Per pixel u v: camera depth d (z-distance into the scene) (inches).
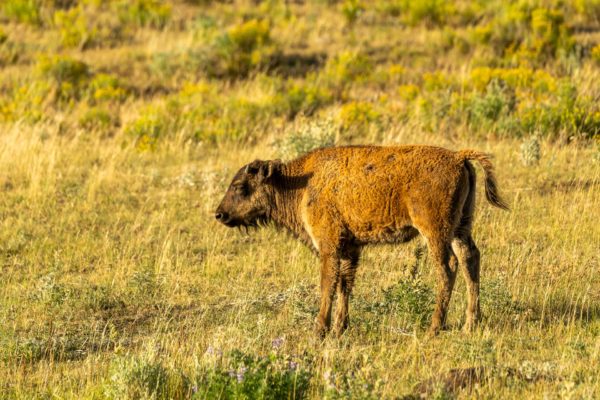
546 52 3292.3
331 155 1368.1
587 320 1358.3
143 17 3956.7
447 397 1020.5
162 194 2155.5
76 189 2197.3
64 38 3700.8
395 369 1189.1
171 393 1125.7
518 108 2571.4
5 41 3639.3
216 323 1462.8
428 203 1285.7
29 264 1777.8
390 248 1739.7
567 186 2041.1
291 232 1456.7
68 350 1384.1
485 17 3752.5
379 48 3540.8
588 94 2625.5
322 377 1139.3
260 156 2373.3
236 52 3474.4
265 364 1100.5
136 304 1569.9
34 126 2711.6
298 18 4023.1
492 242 1758.1
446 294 1311.5
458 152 1312.7
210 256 1770.4
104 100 3080.7
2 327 1439.5
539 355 1222.3
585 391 1042.1
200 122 2748.5
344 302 1370.6
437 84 2938.0
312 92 2950.3
